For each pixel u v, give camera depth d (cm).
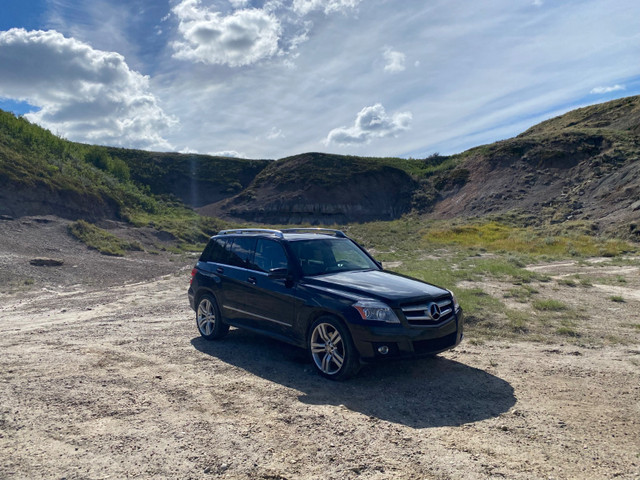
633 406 496
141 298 1341
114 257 2400
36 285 1557
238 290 726
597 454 387
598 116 6944
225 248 795
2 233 2269
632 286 1388
